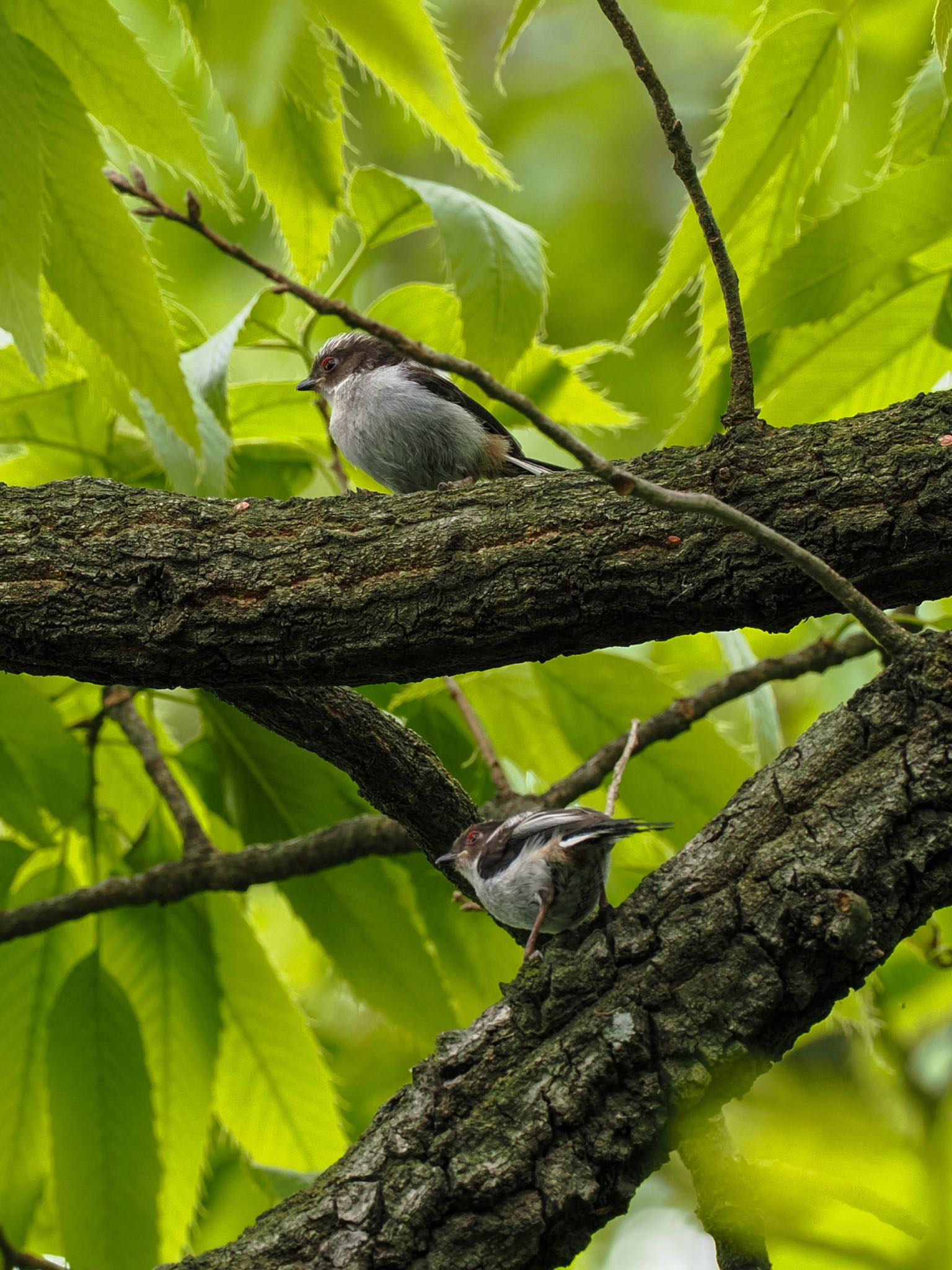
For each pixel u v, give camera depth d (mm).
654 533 5551
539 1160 4961
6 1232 8305
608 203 15008
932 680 5168
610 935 5227
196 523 6098
